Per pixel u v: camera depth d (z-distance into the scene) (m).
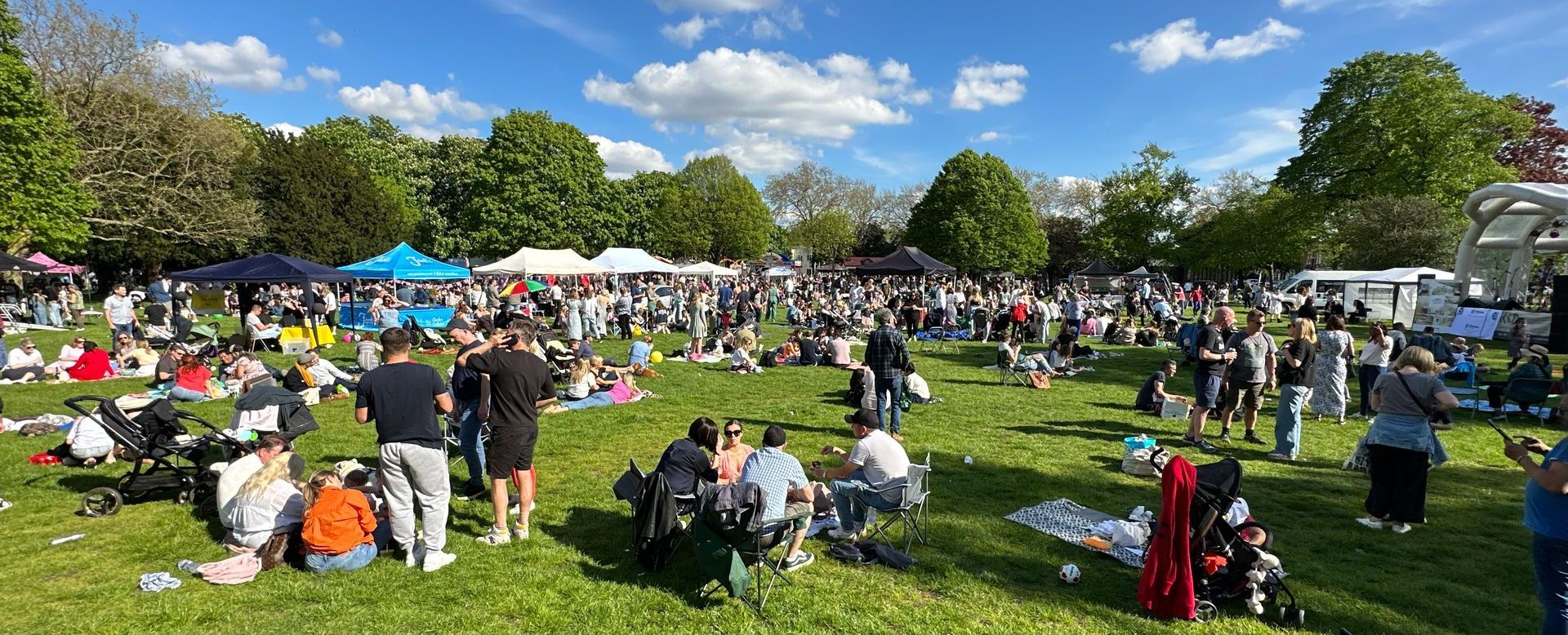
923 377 14.51
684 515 5.45
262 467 5.25
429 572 4.90
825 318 21.67
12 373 12.29
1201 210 61.84
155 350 15.49
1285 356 8.15
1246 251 43.56
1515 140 38.00
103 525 5.74
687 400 11.73
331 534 4.86
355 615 4.31
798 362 16.34
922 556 5.36
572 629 4.20
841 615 4.42
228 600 4.46
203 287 28.53
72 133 26.02
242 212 31.67
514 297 27.00
